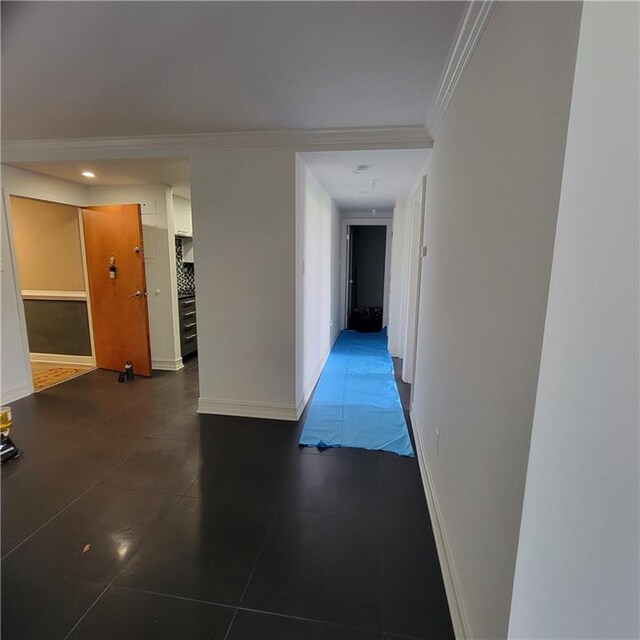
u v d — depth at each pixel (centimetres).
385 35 154
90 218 429
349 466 252
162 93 213
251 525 196
